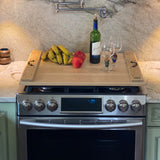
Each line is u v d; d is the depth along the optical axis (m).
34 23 2.83
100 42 2.62
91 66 2.60
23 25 2.84
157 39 2.86
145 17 2.80
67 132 2.33
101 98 2.25
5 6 2.78
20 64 2.86
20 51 2.92
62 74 2.45
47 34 2.86
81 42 2.89
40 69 2.54
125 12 2.79
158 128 2.36
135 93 2.27
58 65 2.62
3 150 2.43
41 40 2.88
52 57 2.65
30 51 2.92
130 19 2.81
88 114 2.27
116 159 2.39
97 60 2.64
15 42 2.89
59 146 2.37
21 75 2.61
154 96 2.27
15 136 2.40
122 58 2.77
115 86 2.34
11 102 2.31
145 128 2.36
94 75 2.43
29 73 2.40
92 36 2.59
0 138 2.40
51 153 2.39
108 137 2.33
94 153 2.38
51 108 2.24
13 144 2.42
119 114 2.27
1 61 2.82
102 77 2.39
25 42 2.89
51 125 2.25
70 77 2.39
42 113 2.28
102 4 2.77
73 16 2.81
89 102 2.26
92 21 2.82
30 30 2.85
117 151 2.37
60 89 2.33
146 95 2.27
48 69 2.54
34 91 2.31
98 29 2.84
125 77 2.40
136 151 2.35
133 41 2.87
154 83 2.48
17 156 2.44
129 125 2.24
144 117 2.29
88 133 2.33
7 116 2.34
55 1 2.76
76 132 2.33
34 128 2.30
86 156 2.39
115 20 2.81
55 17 2.81
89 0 2.76
